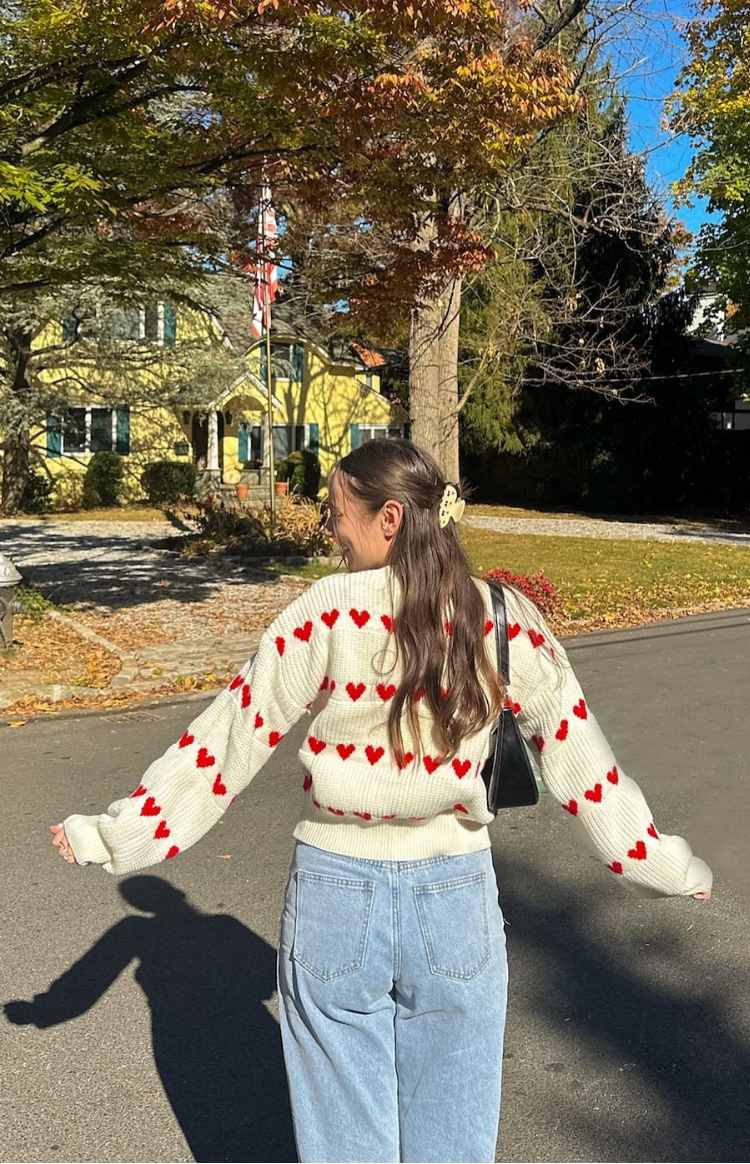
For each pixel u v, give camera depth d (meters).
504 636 1.80
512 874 4.42
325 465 32.69
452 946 1.77
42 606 10.99
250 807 5.30
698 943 3.76
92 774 5.84
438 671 1.71
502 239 21.09
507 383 28.83
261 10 6.66
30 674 8.26
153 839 1.84
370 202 9.77
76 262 9.51
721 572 15.73
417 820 1.77
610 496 29.12
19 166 7.94
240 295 26.41
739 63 21.20
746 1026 3.19
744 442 29.91
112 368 26.30
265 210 11.01
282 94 7.76
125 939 3.79
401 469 1.80
